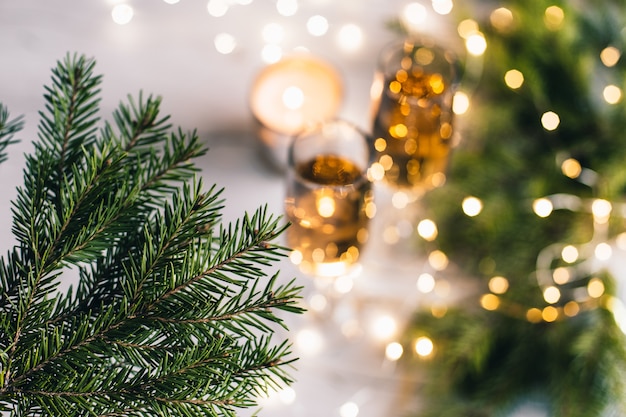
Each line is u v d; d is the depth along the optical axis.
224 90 0.85
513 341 0.75
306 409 0.73
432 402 0.72
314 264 0.71
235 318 0.51
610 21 0.84
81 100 0.54
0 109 0.57
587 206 0.78
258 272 0.51
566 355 0.73
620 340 0.73
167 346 0.52
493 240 0.78
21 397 0.51
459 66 0.77
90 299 0.55
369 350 0.76
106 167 0.50
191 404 0.52
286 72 0.84
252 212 0.79
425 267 0.80
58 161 0.54
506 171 0.80
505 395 0.71
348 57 0.89
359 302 0.78
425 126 0.72
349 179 0.71
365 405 0.73
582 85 0.82
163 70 0.85
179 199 0.51
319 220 0.68
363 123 0.85
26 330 0.52
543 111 0.82
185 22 0.88
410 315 0.77
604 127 0.80
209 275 0.51
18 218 0.52
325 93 0.84
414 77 0.77
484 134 0.82
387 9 0.91
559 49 0.82
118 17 0.87
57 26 0.86
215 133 0.82
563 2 0.84
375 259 0.80
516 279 0.77
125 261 0.54
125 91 0.83
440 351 0.74
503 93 0.83
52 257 0.52
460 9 0.87
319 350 0.76
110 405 0.51
